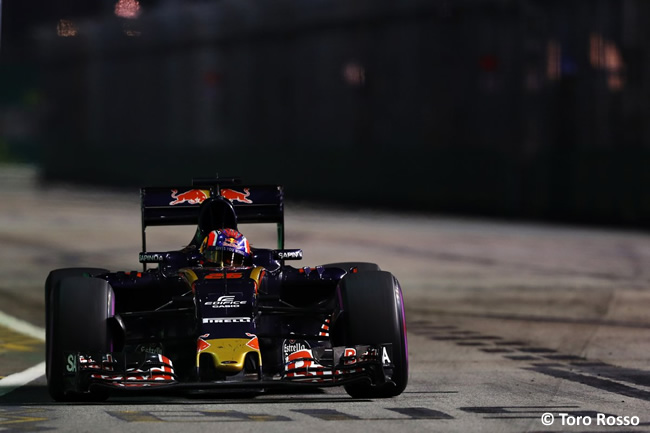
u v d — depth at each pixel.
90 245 86.06
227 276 27.78
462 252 82.62
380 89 149.75
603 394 29.47
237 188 33.56
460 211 136.50
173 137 193.00
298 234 98.00
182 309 26.98
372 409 26.44
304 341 29.33
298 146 164.88
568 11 124.50
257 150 172.00
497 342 40.91
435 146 140.75
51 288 30.45
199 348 25.22
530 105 128.38
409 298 55.50
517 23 129.50
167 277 29.23
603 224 119.31
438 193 139.62
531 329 44.62
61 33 84.00
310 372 26.75
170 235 97.06
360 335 26.97
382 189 148.50
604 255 81.06
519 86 129.62
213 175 181.38
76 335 26.47
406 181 144.50
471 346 39.88
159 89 196.25
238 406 26.83
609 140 120.06
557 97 125.69
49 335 27.70
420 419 25.03
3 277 64.50
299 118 165.12
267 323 29.41
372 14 149.88
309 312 27.89
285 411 26.00
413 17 143.38
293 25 164.50
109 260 74.50
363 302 27.19
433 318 48.03
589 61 122.56
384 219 124.56
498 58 132.00
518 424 24.53
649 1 116.81
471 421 24.84
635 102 117.62
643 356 37.47
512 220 126.31
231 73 178.50
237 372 24.73
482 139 134.00
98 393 28.06
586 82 122.69
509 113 130.62
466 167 135.88
